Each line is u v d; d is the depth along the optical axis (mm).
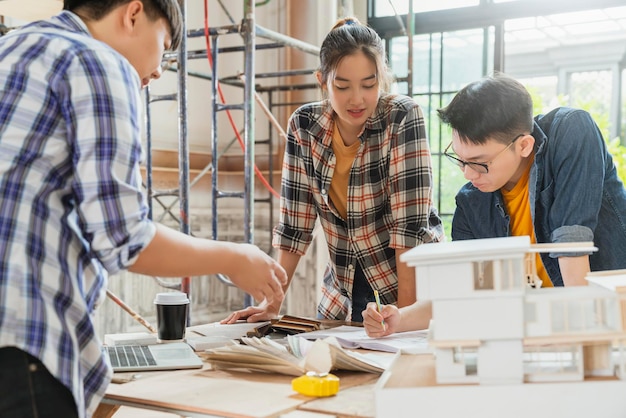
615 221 1659
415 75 4102
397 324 1587
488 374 911
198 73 3904
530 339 905
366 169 1927
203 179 4230
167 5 1206
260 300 1257
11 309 976
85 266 1098
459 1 3959
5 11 2814
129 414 2795
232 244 1206
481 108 1531
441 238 1985
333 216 2035
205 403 1090
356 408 1050
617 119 7773
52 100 1023
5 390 975
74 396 1010
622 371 904
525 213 1726
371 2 4191
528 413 895
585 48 7770
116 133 1020
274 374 1288
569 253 1540
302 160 1993
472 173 1605
